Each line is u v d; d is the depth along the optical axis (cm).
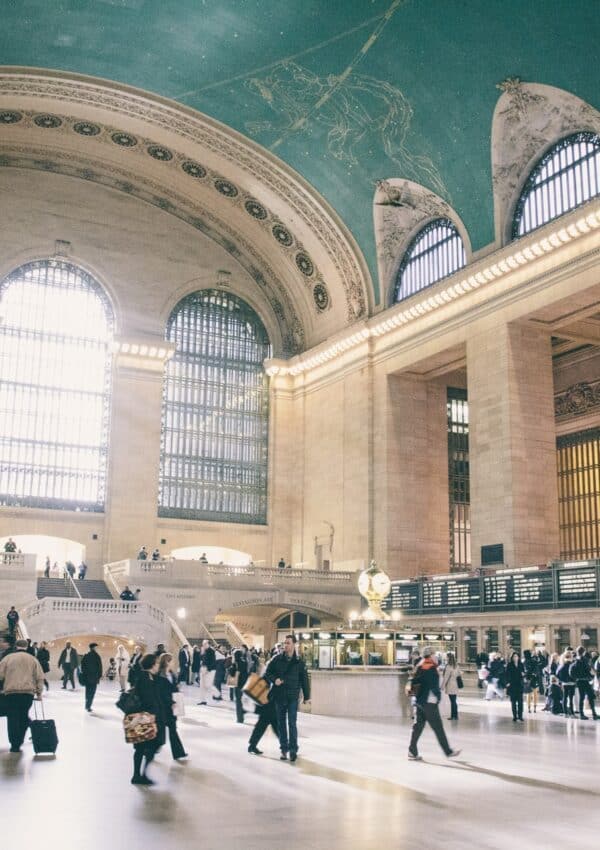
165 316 4459
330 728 1650
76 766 1083
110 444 4238
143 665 1000
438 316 3606
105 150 4247
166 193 4497
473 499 3312
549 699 2109
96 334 4362
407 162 3525
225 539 4412
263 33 3186
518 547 3109
